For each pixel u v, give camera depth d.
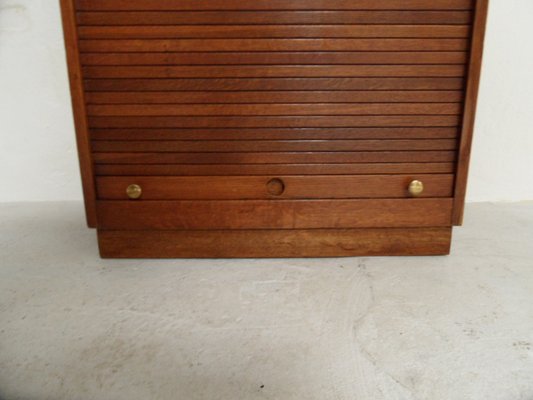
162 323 0.87
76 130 1.00
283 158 1.03
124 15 0.94
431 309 0.92
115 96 0.99
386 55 0.98
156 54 0.97
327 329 0.86
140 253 1.11
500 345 0.81
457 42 0.98
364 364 0.77
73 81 0.97
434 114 1.02
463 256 1.14
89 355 0.79
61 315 0.90
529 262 1.12
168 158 1.03
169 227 1.07
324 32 0.96
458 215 1.08
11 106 1.45
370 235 1.10
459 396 0.70
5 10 1.38
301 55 0.97
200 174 1.04
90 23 0.95
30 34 1.40
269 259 1.11
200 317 0.89
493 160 1.52
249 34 0.96
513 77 1.44
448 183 1.06
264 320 0.88
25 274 1.06
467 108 1.00
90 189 1.04
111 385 0.72
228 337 0.83
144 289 0.99
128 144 1.02
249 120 1.01
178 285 1.00
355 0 0.95
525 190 1.55
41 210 1.46
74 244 1.22
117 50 0.96
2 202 1.53
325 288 0.99
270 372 0.75
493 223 1.36
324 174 1.04
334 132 1.02
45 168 1.51
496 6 1.39
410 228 1.10
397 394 0.71
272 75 0.98
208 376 0.74
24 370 0.75
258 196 1.05
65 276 1.05
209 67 0.97
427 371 0.75
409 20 0.96
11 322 0.88
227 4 0.94
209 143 1.02
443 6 0.96
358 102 1.00
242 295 0.97
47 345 0.81
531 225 1.35
